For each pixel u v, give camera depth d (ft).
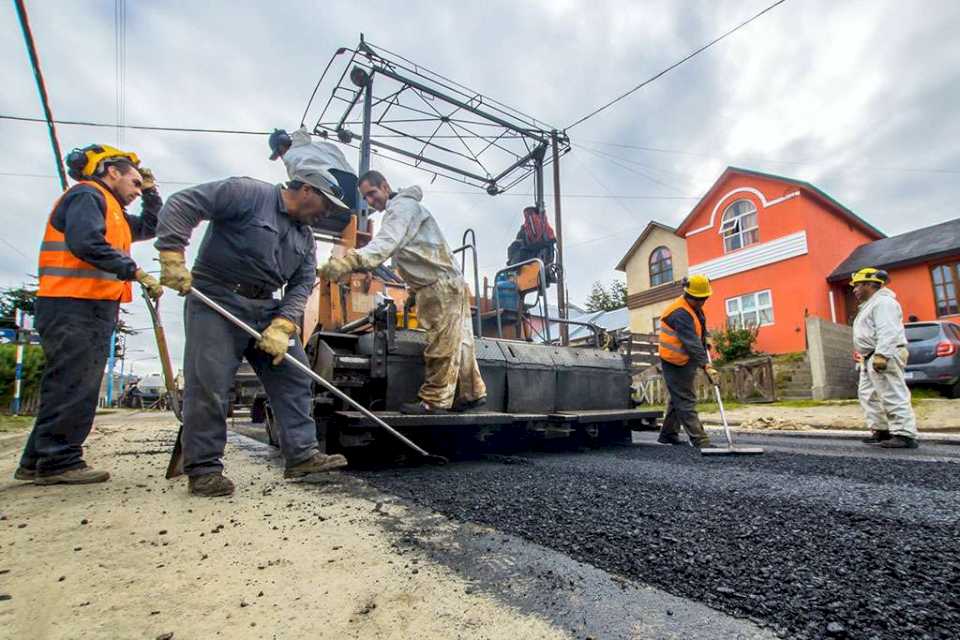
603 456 12.68
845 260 51.39
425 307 11.12
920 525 5.60
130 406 71.61
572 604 3.65
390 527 5.65
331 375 10.77
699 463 11.05
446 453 12.23
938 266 45.09
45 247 8.36
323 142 9.58
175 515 6.18
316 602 3.65
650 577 4.16
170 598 3.71
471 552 4.78
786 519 5.90
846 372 36.70
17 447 14.48
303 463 8.61
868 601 3.67
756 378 35.37
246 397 17.57
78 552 4.74
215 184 7.72
